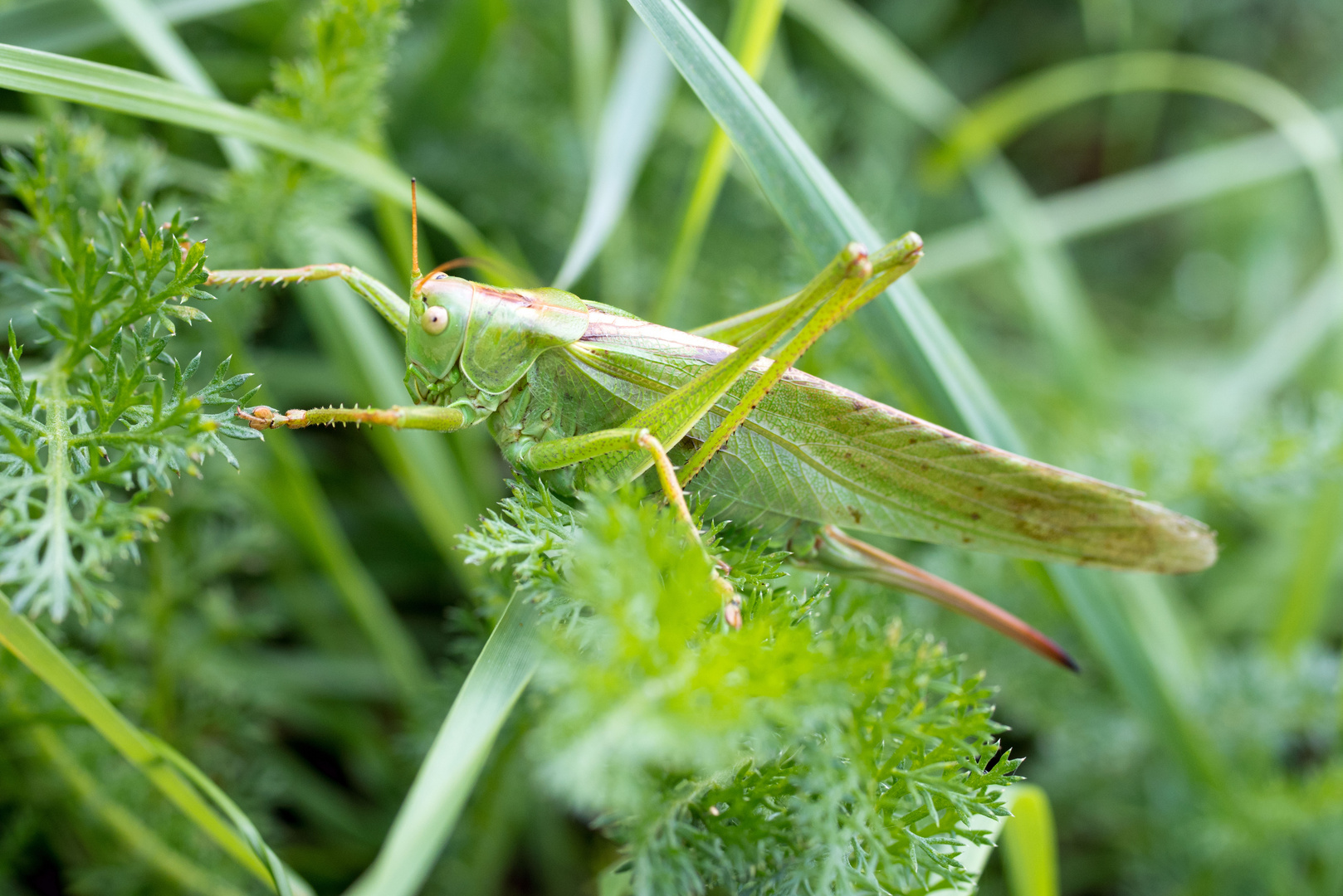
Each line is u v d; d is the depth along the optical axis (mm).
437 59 318
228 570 309
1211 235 497
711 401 263
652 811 247
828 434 271
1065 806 316
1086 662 311
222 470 289
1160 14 478
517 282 293
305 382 322
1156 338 481
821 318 261
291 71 276
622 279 321
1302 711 306
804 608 254
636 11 270
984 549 273
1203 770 296
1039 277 338
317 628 314
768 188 271
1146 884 311
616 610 240
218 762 292
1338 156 357
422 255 318
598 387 271
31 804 283
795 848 249
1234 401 358
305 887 265
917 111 342
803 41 419
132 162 276
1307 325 369
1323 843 301
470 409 271
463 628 275
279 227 282
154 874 283
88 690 257
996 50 482
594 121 321
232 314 282
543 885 316
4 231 266
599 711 236
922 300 280
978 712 249
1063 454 322
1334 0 492
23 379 255
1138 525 271
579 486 268
